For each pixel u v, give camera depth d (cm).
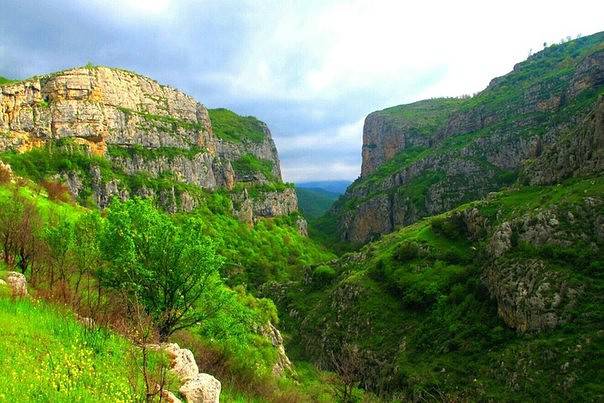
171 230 2614
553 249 6344
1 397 939
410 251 9394
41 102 14162
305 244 19488
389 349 7425
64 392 1059
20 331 1345
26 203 3578
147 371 1344
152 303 2495
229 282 12781
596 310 5331
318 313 9838
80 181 13050
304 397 2978
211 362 2378
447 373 6031
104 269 2477
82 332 1498
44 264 2573
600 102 8112
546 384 4891
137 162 15825
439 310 7444
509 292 6328
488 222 8544
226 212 17288
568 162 8512
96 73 16000
